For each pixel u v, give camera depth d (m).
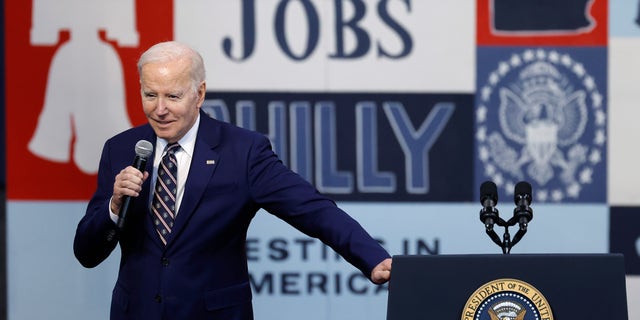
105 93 16.02
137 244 9.71
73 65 15.97
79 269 16.14
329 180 16.12
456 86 16.02
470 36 15.97
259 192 9.80
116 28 15.97
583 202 16.06
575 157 16.02
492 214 9.50
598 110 15.97
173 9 15.97
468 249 16.16
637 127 15.97
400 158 16.09
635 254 16.08
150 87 9.09
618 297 8.00
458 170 16.08
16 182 16.02
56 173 16.03
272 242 16.14
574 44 15.93
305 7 15.98
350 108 16.06
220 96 16.02
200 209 9.63
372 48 16.00
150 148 9.19
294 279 16.17
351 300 16.22
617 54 15.92
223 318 9.72
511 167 16.05
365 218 16.16
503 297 8.08
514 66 15.97
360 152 16.09
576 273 8.05
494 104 16.00
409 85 16.02
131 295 9.71
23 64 15.93
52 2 15.90
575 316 8.00
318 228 9.73
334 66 16.02
